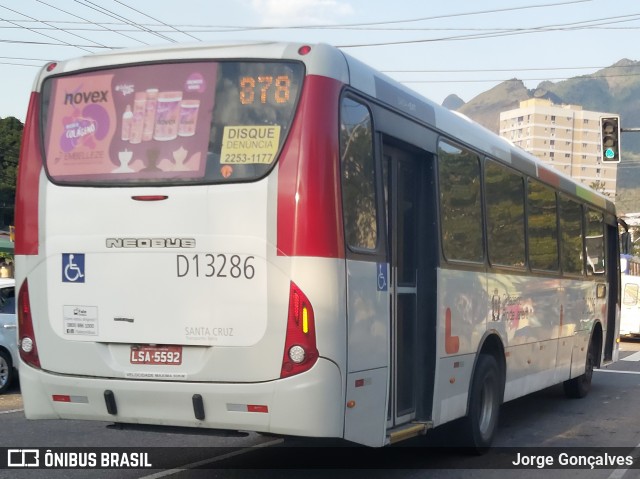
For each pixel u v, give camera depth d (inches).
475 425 322.0
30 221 248.2
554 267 437.7
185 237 228.7
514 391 373.4
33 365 246.7
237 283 223.5
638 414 452.4
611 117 806.5
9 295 501.0
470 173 326.0
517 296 375.9
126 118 241.3
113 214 236.8
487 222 340.8
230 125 230.2
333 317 220.7
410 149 279.9
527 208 395.2
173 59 239.8
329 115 226.5
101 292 237.0
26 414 248.2
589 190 522.9
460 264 308.5
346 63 239.6
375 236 247.1
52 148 248.7
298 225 219.5
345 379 224.8
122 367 234.2
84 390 237.6
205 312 225.9
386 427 252.2
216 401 223.6
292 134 224.2
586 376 518.3
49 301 243.8
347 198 231.1
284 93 228.2
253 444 345.1
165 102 237.9
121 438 351.6
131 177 236.8
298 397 217.3
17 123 1768.0
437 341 286.0
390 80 270.2
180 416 228.4
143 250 233.0
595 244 536.1
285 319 219.0
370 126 249.1
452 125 312.7
